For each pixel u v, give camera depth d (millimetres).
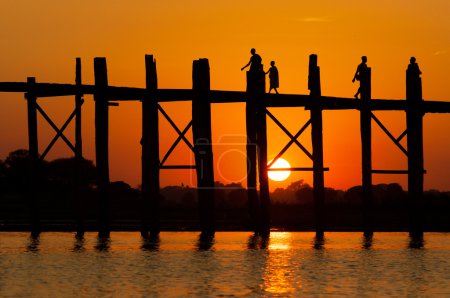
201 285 71188
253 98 100750
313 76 101188
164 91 99688
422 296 67438
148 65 99250
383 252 92125
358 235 112750
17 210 177250
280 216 164125
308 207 180250
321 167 102812
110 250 92000
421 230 108125
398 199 186125
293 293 68312
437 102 105188
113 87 99438
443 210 167000
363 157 105500
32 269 78375
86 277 74375
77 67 99625
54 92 101562
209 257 86875
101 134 100188
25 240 102250
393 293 68500
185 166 101125
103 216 102875
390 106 104562
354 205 180625
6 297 65875
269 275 76188
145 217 103188
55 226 122875
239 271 78188
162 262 83188
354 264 83000
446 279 74875
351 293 68438
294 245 98312
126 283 71750
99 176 101562
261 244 98938
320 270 79188
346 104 102812
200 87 99438
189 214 171500
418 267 81438
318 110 101500
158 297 66250
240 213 164375
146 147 100812
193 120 100062
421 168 106688
